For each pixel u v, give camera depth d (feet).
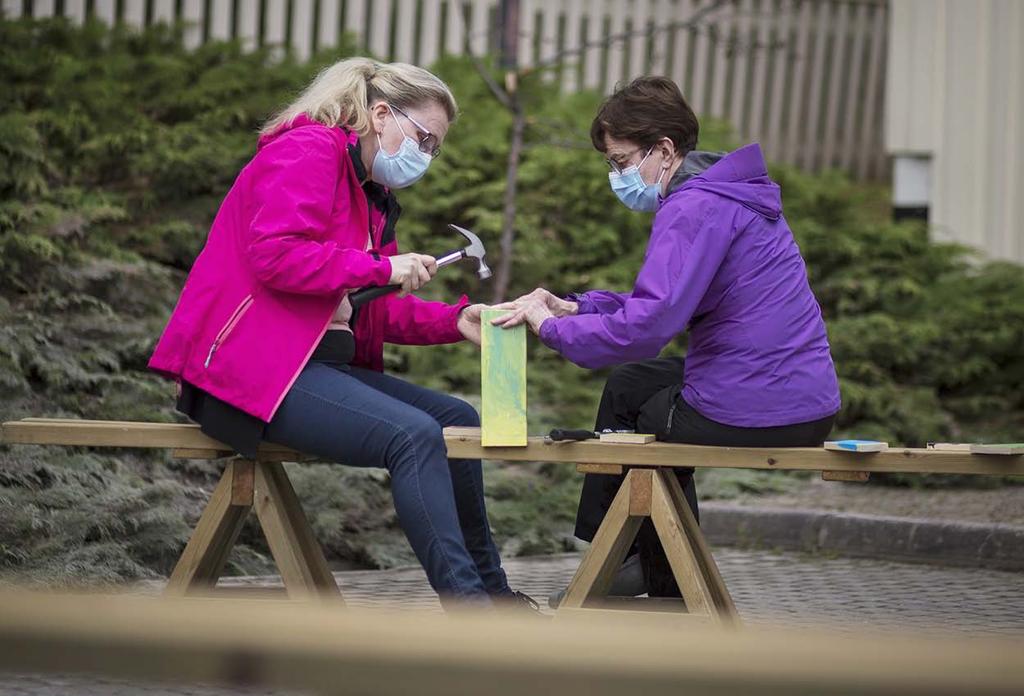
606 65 72.33
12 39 53.36
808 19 77.97
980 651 8.41
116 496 33.35
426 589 32.76
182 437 24.79
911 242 62.28
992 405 56.03
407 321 27.91
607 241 56.95
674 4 73.72
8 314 39.52
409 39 66.69
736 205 24.71
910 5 68.80
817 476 48.57
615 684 8.61
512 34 57.21
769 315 24.73
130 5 59.62
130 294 44.52
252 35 62.59
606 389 27.61
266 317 23.99
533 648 8.70
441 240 53.88
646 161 26.09
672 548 23.54
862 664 8.33
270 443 24.66
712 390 24.82
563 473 44.60
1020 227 67.82
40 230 43.19
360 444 23.53
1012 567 36.76
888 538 38.68
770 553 39.81
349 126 25.52
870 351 55.62
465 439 24.21
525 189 57.57
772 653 8.48
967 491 46.11
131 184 50.19
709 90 78.07
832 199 63.16
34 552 30.63
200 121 52.29
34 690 21.72
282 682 8.98
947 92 68.64
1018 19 67.72
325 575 25.57
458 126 58.90
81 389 40.06
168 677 9.12
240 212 24.49
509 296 54.49
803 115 80.84
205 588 25.16
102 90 51.29
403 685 8.84
